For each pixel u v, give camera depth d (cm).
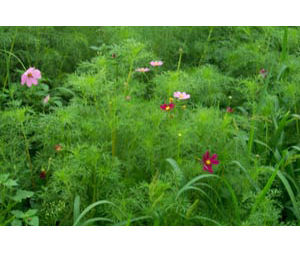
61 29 266
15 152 176
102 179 155
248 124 187
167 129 177
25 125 183
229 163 167
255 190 169
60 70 249
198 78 211
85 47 266
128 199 149
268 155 194
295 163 196
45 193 159
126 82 195
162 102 200
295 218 174
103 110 178
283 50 228
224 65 269
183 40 285
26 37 236
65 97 238
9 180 151
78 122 178
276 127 198
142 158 177
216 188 170
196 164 167
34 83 196
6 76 226
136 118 184
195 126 173
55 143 177
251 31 288
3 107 213
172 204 143
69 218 160
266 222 148
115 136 174
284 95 222
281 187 182
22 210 165
